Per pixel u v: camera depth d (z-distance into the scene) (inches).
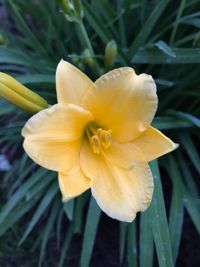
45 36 12.4
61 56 10.7
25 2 11.6
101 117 6.6
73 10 8.2
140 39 9.1
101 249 10.6
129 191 6.5
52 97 10.1
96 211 8.7
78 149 6.7
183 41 9.7
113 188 6.5
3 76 6.6
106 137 6.6
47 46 11.1
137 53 9.2
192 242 10.2
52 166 6.2
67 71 6.2
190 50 8.5
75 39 11.1
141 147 6.6
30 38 10.5
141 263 7.9
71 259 10.6
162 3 8.8
